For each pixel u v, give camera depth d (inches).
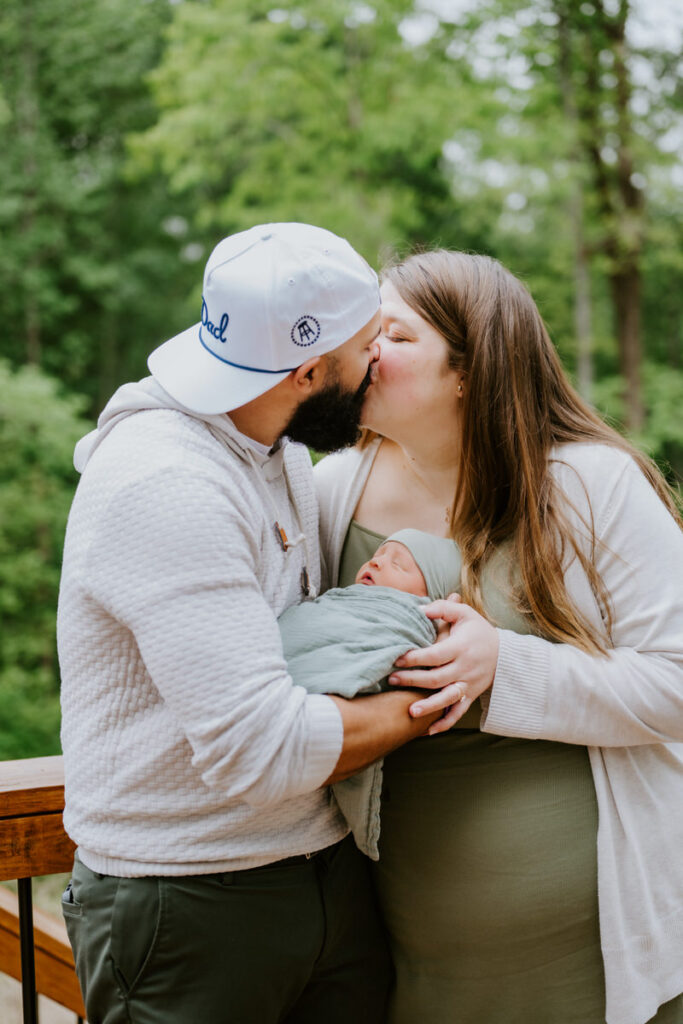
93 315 598.9
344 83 393.4
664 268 459.5
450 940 62.4
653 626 60.2
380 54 390.3
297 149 400.8
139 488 49.6
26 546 455.2
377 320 57.6
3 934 73.0
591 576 61.5
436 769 63.0
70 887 57.1
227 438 54.8
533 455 63.6
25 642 430.6
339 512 70.7
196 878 52.8
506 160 386.0
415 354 64.2
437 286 65.3
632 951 61.1
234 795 48.9
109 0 518.6
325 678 52.4
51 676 442.6
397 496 70.0
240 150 411.2
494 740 62.6
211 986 53.3
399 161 417.1
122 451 51.5
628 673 59.2
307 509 62.9
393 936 64.5
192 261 589.9
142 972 52.8
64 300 546.6
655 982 61.7
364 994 62.4
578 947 62.0
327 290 54.1
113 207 588.4
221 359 54.3
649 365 442.9
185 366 55.1
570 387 69.3
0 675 433.1
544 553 61.4
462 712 56.6
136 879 52.7
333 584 70.5
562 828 61.6
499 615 62.9
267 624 50.3
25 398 416.5
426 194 424.8
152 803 52.1
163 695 48.8
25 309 539.8
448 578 62.9
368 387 62.0
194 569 48.7
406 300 65.6
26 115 522.0
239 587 49.8
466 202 416.2
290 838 54.9
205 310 55.7
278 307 52.9
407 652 55.4
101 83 538.3
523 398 64.2
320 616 56.4
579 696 58.6
